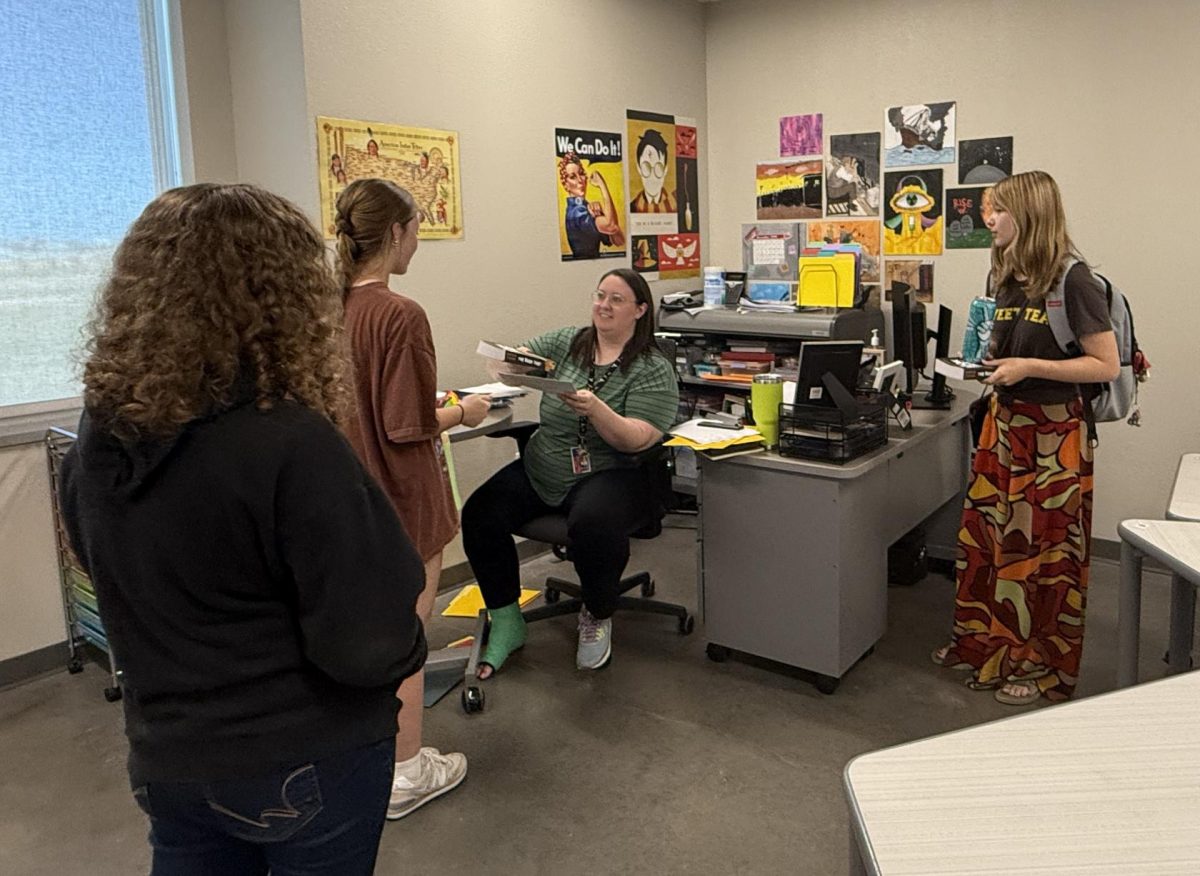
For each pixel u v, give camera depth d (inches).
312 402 41.4
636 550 163.8
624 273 117.3
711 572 116.9
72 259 120.1
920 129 162.2
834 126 172.2
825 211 175.8
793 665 112.8
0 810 92.0
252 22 126.4
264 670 40.6
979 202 157.6
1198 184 137.8
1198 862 37.9
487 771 97.4
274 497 38.7
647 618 134.7
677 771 96.7
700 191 189.6
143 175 125.9
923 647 123.3
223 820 42.0
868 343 159.3
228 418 39.0
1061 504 103.7
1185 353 142.4
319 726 41.9
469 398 96.8
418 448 84.0
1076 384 102.0
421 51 135.0
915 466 124.5
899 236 167.3
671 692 113.2
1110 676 113.6
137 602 39.3
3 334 115.2
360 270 83.3
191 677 39.6
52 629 120.6
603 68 164.6
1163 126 139.5
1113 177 144.9
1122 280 146.5
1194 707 50.8
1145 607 133.9
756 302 172.9
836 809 89.6
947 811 41.9
